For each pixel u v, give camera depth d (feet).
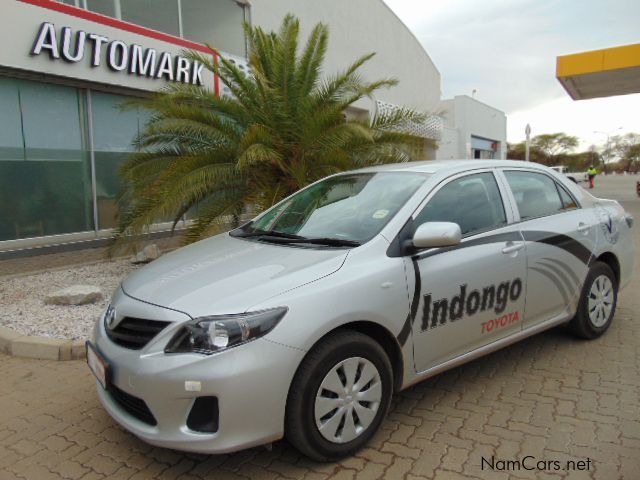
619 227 16.06
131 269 26.94
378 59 71.72
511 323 12.51
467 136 121.80
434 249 10.93
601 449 9.78
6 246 31.07
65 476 9.42
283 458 9.79
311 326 8.82
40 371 14.15
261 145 21.86
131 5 35.96
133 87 35.60
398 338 10.12
